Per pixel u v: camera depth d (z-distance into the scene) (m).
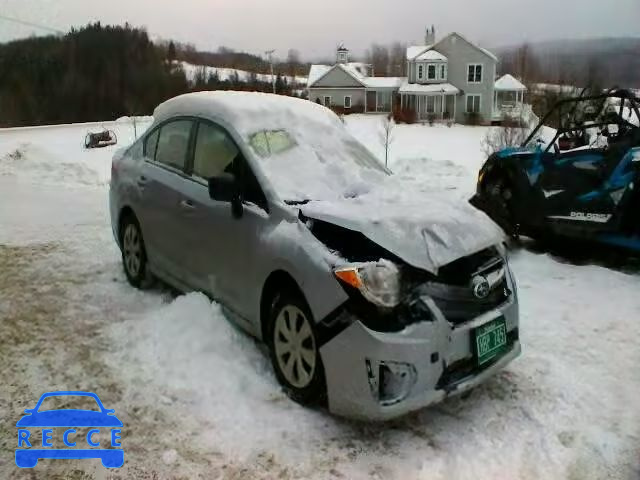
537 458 3.00
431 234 3.24
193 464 2.95
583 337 4.32
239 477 2.86
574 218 6.11
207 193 4.17
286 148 4.14
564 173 6.25
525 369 3.86
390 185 4.12
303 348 3.35
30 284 5.48
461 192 9.44
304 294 3.22
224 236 3.93
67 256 6.36
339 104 58.72
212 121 4.35
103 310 4.84
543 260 6.13
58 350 4.12
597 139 7.23
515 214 6.74
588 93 9.61
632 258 6.29
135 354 4.00
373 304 2.99
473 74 52.53
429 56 52.56
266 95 4.84
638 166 5.67
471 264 3.32
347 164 4.28
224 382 3.63
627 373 3.83
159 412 3.37
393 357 2.94
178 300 4.43
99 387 3.63
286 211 3.56
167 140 4.87
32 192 10.40
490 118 52.44
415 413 3.38
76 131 40.12
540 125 7.52
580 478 2.87
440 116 52.34
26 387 3.66
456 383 3.10
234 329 4.12
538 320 4.59
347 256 3.21
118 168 5.50
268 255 3.49
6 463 2.97
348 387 3.05
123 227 5.46
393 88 57.53
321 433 3.19
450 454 3.03
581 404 3.48
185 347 3.98
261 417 3.31
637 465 2.96
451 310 3.18
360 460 2.98
